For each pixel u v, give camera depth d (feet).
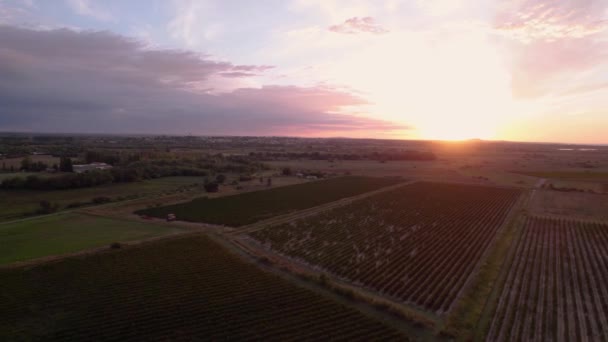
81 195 325.42
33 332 110.22
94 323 115.85
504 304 133.80
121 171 395.75
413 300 137.39
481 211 291.79
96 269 157.69
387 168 653.71
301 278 155.53
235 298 134.10
